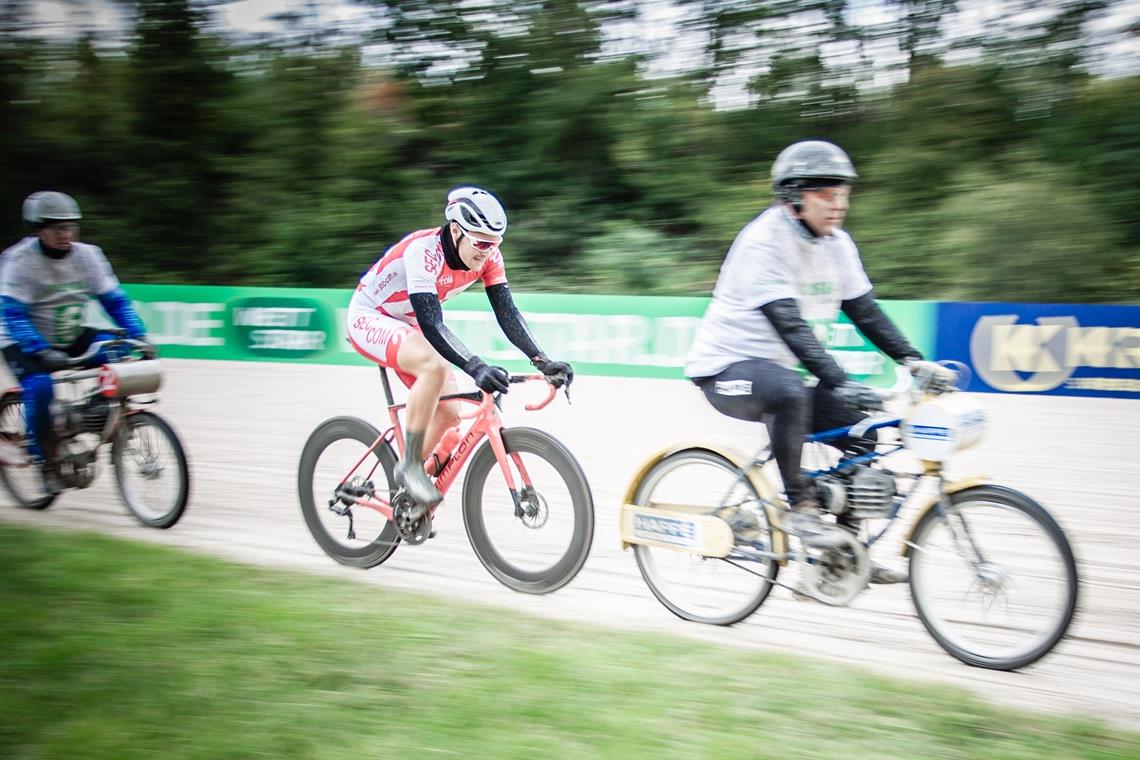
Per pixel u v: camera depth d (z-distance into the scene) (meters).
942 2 10.77
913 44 10.95
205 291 8.68
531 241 11.53
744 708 2.62
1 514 4.91
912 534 3.19
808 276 3.28
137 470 4.63
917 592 3.19
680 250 10.66
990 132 10.49
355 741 2.46
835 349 6.88
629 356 7.54
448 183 12.18
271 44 13.27
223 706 2.65
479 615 3.34
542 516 3.65
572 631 3.22
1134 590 3.66
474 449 3.91
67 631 3.14
